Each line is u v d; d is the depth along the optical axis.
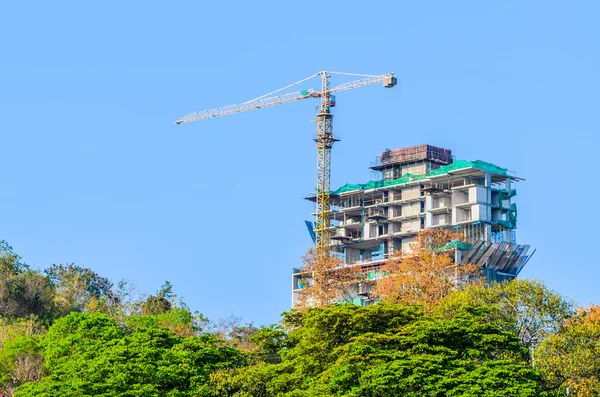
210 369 138.88
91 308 197.38
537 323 141.50
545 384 128.50
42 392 126.88
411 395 117.44
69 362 138.12
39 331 175.00
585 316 137.62
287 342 146.12
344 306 137.88
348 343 128.75
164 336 147.62
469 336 127.75
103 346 144.12
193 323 184.50
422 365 119.38
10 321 178.62
